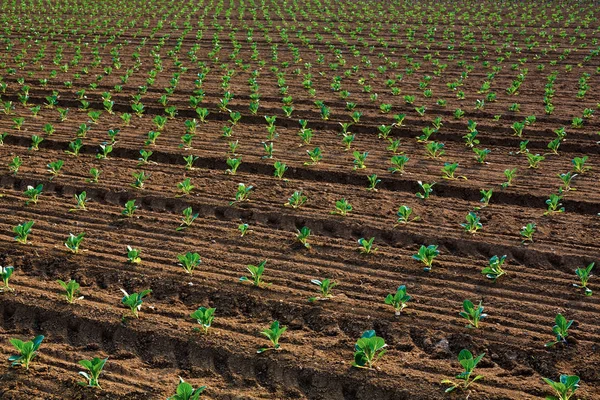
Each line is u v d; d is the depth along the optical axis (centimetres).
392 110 1298
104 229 822
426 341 592
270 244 776
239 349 586
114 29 2373
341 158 1044
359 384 540
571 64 1678
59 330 630
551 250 737
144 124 1248
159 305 663
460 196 910
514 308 635
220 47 1977
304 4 2981
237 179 970
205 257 748
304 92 1447
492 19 2406
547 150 1068
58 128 1221
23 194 929
